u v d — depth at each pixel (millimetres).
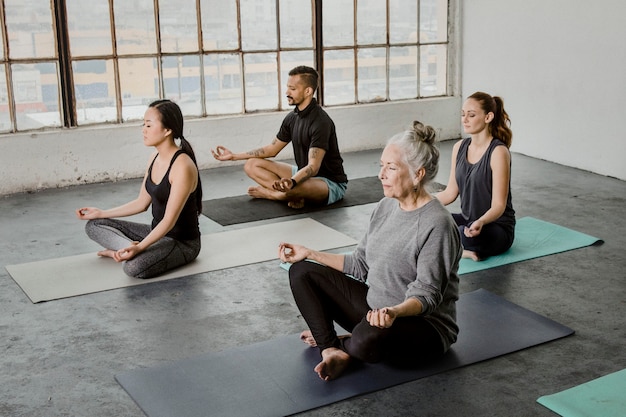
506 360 3312
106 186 6688
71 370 3293
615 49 6566
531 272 4395
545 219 5488
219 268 4500
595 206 5820
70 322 3789
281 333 3633
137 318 3828
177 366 3277
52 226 5473
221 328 3697
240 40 7215
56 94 6621
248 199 6082
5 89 6418
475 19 8008
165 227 4305
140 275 4320
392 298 3086
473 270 4414
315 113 5645
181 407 2938
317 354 3352
